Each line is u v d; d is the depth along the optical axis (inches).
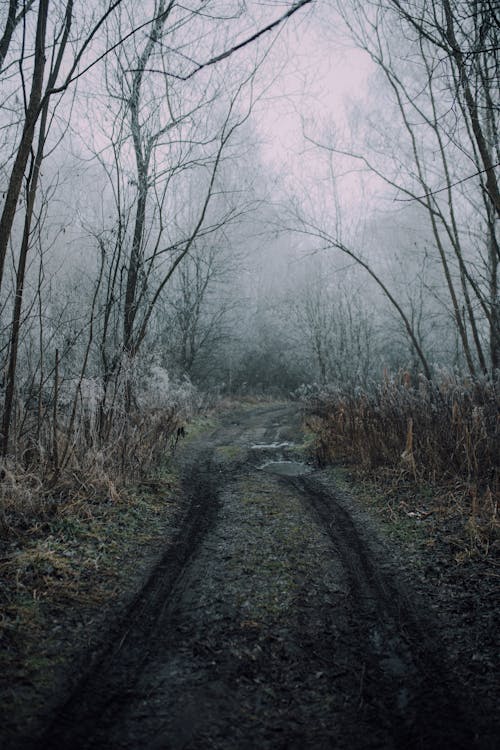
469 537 190.9
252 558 183.3
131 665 117.6
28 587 144.6
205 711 102.8
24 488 196.2
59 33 216.7
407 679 115.7
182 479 304.3
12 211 197.2
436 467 264.5
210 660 121.0
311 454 400.5
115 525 203.5
